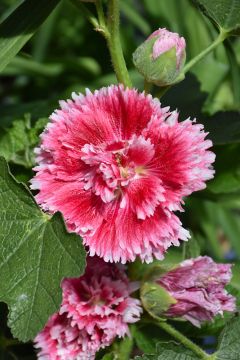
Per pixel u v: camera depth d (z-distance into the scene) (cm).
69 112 42
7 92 82
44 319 40
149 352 47
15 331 41
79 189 42
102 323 44
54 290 40
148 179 41
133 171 41
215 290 44
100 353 46
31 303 41
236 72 56
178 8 71
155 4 72
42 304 41
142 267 46
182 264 44
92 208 41
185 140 41
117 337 46
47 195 41
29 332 40
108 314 44
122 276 45
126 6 76
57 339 44
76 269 40
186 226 70
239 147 54
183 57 43
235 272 49
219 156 54
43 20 46
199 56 45
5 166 41
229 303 44
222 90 67
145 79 43
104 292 44
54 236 41
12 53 45
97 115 42
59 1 46
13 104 62
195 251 48
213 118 51
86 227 41
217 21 46
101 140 42
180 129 41
